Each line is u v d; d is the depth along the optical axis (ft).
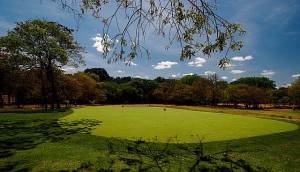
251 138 35.99
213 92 208.13
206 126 44.55
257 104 205.46
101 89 198.49
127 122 48.39
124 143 31.99
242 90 200.34
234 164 26.25
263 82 319.47
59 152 28.32
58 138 34.91
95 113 67.31
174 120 51.90
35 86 125.70
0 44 87.25
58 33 95.14
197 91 208.03
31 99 154.20
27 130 41.16
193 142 33.12
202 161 26.61
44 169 23.40
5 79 117.50
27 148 29.99
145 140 33.55
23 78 112.68
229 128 43.11
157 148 30.19
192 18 16.12
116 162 25.54
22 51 91.09
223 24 16.02
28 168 23.54
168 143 32.32
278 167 25.95
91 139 33.88
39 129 41.91
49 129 41.70
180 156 27.78
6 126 45.52
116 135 36.24
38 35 89.15
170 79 220.02
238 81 334.85
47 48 91.61
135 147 30.48
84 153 28.07
